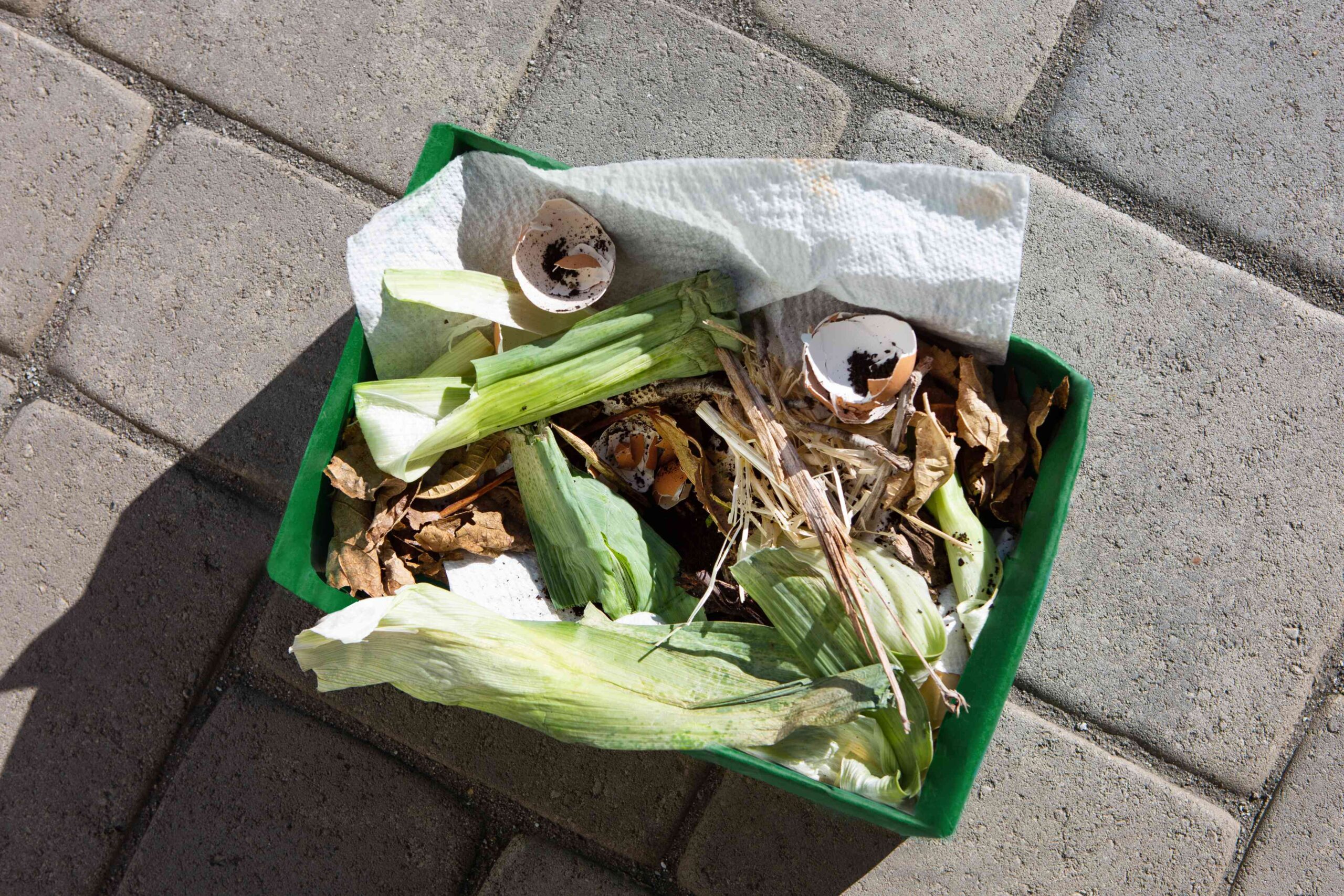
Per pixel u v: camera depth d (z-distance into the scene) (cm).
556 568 63
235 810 73
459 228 64
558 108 75
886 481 62
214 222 75
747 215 62
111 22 76
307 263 75
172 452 75
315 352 75
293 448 74
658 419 64
